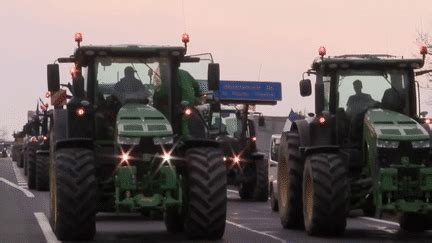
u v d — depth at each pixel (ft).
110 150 57.57
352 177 60.90
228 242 55.21
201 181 54.95
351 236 59.93
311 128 61.21
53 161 58.44
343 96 62.28
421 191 56.75
